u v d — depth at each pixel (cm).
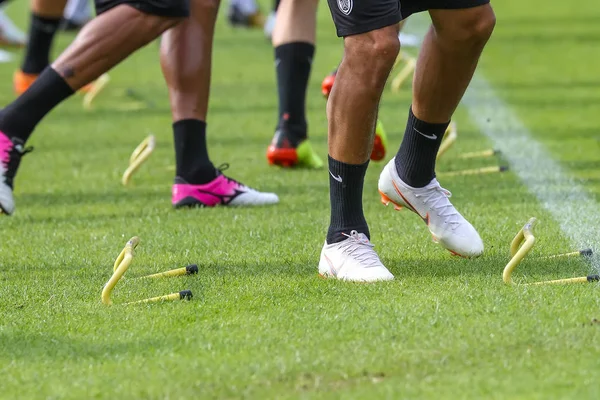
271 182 1633
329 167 1048
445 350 804
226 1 4947
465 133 2023
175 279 1056
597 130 2023
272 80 2909
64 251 1205
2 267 1135
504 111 2281
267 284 1025
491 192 1483
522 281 1005
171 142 2045
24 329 898
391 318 885
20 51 3544
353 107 1008
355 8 976
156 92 2748
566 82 2708
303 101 1733
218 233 1277
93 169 1783
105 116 2391
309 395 724
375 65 988
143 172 1756
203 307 946
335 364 781
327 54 3306
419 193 1125
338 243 1048
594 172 1619
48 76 1252
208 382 753
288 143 1728
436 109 1089
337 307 929
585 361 773
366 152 1034
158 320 908
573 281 985
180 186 1459
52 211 1457
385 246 1180
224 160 1834
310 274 1069
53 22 2467
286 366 777
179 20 1273
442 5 1026
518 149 1842
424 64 1075
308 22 1712
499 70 2942
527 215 1317
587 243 1159
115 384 755
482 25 1034
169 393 735
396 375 758
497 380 741
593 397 707
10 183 1255
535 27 3953
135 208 1466
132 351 828
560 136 1967
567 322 862
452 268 1067
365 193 1508
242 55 3444
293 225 1312
